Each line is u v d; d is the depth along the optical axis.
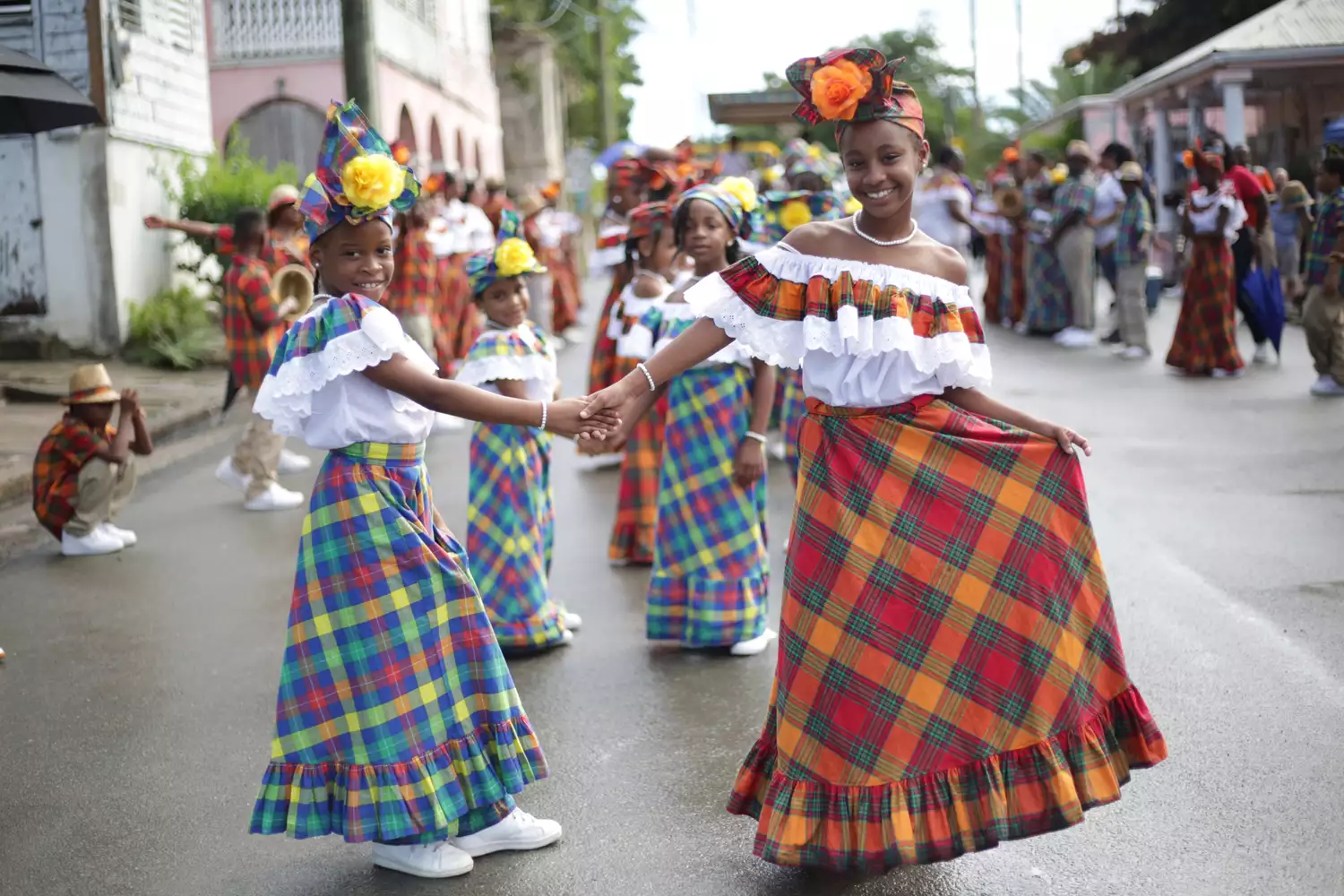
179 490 9.50
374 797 3.61
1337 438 9.30
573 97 52.25
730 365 5.64
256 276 8.86
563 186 38.16
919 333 3.54
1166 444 9.38
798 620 3.59
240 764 4.62
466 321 13.89
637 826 4.04
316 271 3.77
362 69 12.96
